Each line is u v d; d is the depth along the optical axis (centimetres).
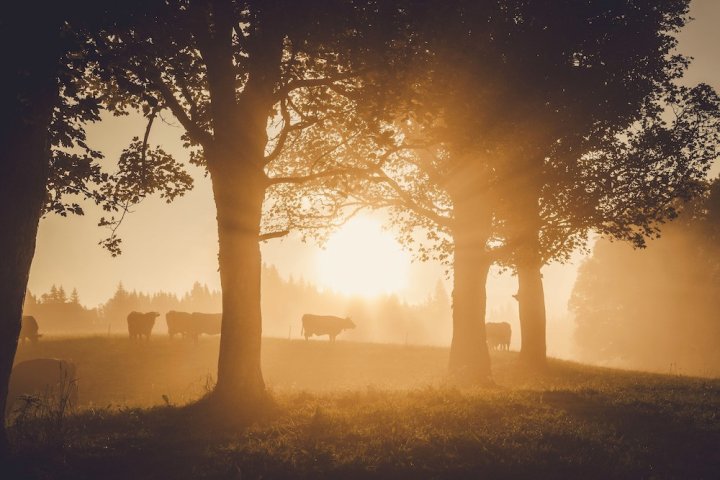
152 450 895
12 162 834
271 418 1121
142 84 1162
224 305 1250
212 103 1277
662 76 1920
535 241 1988
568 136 1881
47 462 812
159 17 1070
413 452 877
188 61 1316
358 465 817
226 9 1196
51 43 867
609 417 1168
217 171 1265
